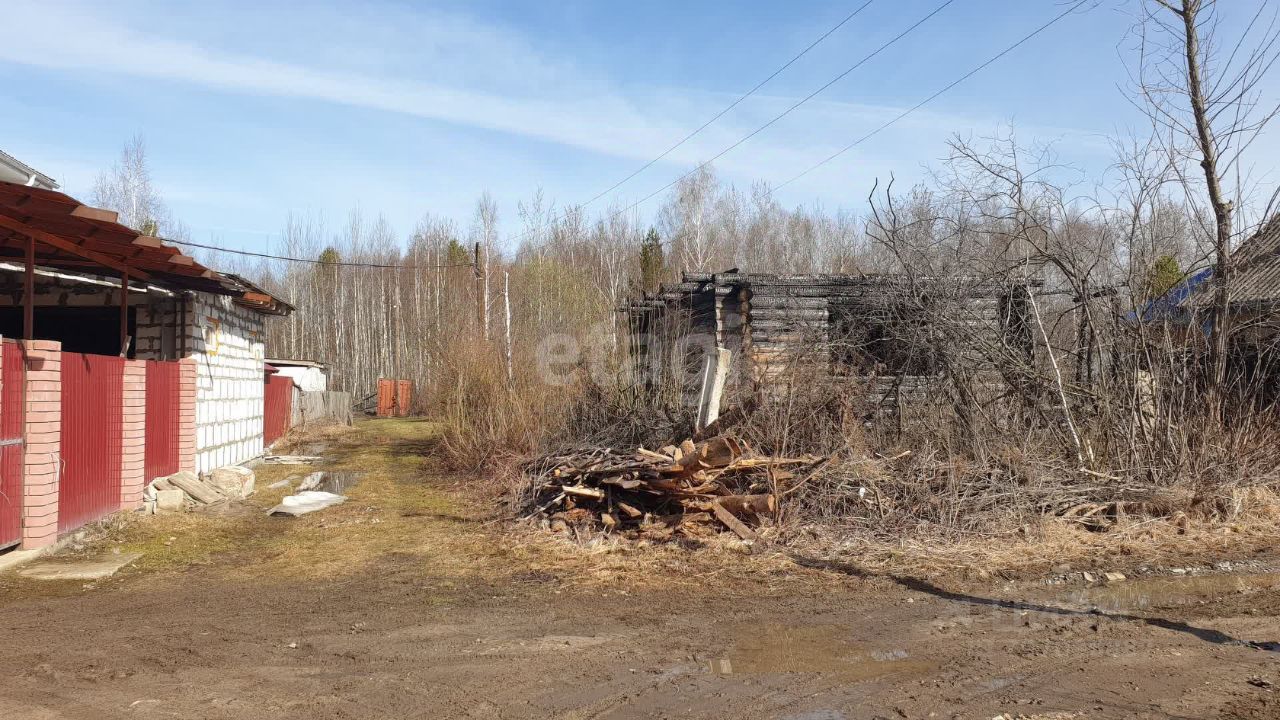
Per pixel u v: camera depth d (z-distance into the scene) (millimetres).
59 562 8188
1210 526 9422
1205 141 10797
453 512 11516
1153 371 10602
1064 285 12305
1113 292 10859
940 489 9461
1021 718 4375
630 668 5219
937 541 8695
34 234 8070
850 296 15711
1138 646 5629
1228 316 10883
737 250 44625
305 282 54312
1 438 7867
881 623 6266
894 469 9945
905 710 4496
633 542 9008
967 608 6695
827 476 9586
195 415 12656
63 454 8820
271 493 13328
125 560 8375
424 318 44344
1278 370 11688
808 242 43812
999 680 4973
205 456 13664
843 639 5852
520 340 17484
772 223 45969
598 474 10258
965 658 5398
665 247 47000
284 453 20297
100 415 9672
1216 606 6711
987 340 11148
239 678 4992
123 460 10312
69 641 5727
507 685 4906
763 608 6703
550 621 6328
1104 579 7613
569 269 35375
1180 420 10359
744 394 12398
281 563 8461
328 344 53094
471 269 42031
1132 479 10016
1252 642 5723
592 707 4559
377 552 8977
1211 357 10844
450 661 5348
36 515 8297
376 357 51812
